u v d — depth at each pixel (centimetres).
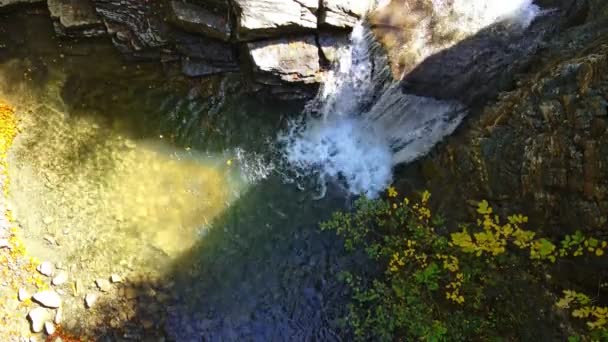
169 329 477
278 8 532
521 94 455
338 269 506
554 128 412
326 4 539
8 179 520
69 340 464
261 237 522
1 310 464
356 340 471
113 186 530
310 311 490
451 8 561
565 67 416
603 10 495
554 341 398
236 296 495
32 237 499
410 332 457
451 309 452
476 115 504
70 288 484
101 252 501
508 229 434
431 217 493
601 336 371
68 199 519
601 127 378
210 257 511
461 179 483
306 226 529
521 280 427
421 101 538
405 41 554
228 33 545
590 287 390
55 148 539
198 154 553
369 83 562
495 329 430
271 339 479
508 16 551
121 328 473
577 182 392
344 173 556
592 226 385
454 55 540
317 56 555
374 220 520
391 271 488
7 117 543
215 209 531
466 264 454
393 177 541
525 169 427
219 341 475
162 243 511
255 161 556
